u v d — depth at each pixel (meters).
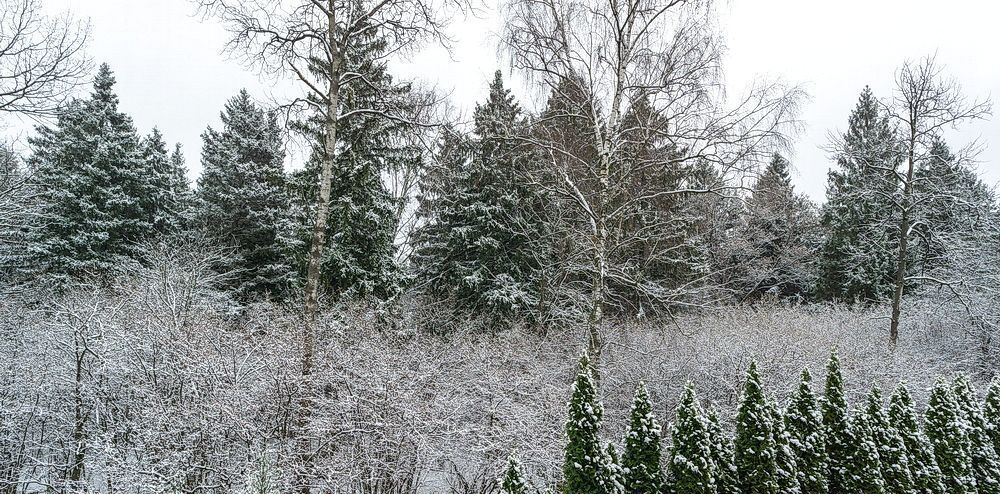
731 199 9.73
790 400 6.10
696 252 18.36
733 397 10.82
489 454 8.09
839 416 6.20
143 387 7.46
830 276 24.39
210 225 20.67
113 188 20.53
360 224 13.86
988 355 15.48
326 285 13.56
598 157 10.27
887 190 14.63
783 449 5.51
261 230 19.48
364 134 13.46
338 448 7.25
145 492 6.23
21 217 15.70
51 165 20.19
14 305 13.93
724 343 12.20
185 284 12.91
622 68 9.87
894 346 13.37
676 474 5.28
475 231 15.79
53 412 8.12
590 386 5.27
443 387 8.56
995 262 17.42
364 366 7.94
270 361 7.41
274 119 9.35
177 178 29.66
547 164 10.76
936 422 7.07
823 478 5.75
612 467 5.04
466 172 16.20
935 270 18.06
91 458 7.42
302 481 6.59
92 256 19.31
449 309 15.46
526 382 9.48
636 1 9.69
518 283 15.70
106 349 8.00
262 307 14.23
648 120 9.73
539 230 16.14
